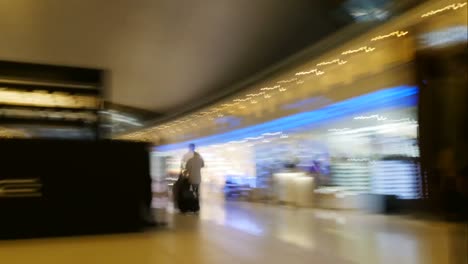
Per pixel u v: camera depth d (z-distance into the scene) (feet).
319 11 38.65
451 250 13.71
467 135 12.35
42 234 26.35
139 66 55.42
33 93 38.63
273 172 59.93
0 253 20.71
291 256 18.57
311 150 52.44
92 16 41.01
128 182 28.48
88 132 40.32
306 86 53.01
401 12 30.12
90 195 27.55
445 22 25.16
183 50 50.06
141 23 42.47
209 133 81.51
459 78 12.55
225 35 45.27
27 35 44.29
